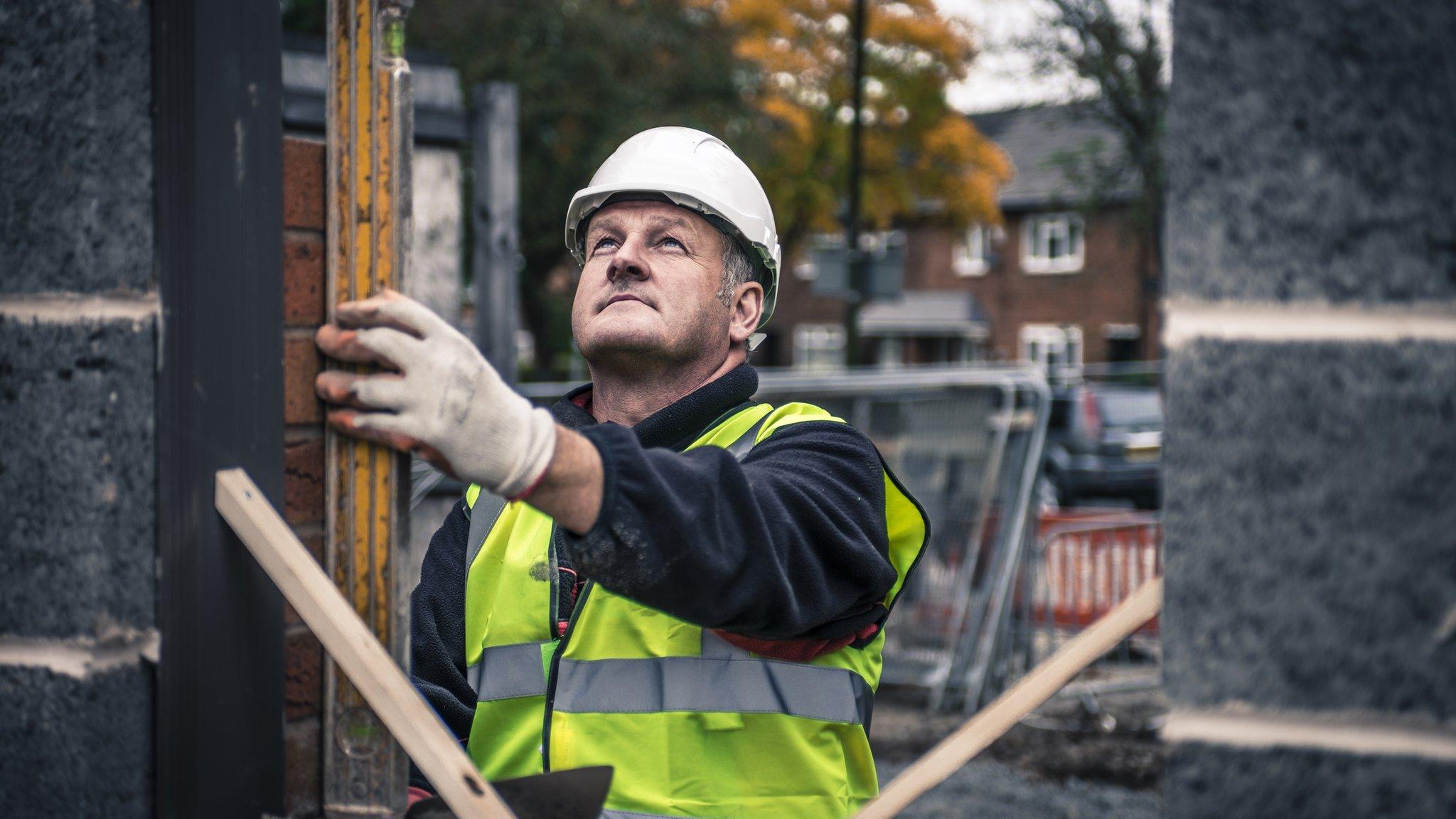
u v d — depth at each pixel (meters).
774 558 1.39
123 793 1.22
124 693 1.21
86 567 1.22
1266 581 1.04
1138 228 17.25
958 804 4.30
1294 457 1.03
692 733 1.66
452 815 1.27
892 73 19.23
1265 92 1.04
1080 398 14.31
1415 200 1.01
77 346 1.22
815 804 1.67
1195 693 1.06
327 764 1.34
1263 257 1.04
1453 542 1.00
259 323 1.27
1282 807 1.04
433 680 1.83
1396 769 1.02
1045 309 28.42
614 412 1.91
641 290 1.81
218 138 1.24
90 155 1.21
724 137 19.31
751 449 1.77
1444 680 1.00
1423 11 1.00
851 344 11.30
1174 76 1.06
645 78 18.59
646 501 1.24
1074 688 5.51
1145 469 14.05
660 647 1.68
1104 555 6.14
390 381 1.17
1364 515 1.02
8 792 1.26
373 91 1.29
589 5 17.91
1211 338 1.05
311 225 1.33
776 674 1.68
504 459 1.16
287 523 1.29
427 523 4.37
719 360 1.91
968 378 5.95
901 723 5.55
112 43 1.20
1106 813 4.20
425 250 5.46
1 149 1.26
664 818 1.61
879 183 20.62
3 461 1.26
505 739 1.79
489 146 5.59
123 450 1.21
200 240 1.22
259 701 1.28
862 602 1.66
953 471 6.08
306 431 1.32
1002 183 21.80
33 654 1.24
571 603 1.78
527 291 20.23
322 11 12.12
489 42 17.20
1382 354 1.01
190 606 1.22
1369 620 1.02
